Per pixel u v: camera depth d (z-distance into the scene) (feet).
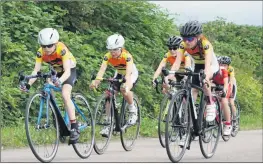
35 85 78.48
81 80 86.22
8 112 74.69
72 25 97.09
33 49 84.43
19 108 77.36
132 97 57.93
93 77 57.26
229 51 151.53
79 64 85.05
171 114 46.91
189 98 48.75
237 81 131.54
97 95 86.53
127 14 105.19
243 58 156.97
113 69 90.53
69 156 51.96
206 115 51.26
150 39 107.76
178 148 48.65
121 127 57.11
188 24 48.98
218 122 55.47
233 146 66.90
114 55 55.98
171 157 46.91
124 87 55.42
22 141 59.21
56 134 47.24
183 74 48.44
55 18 92.84
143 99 95.55
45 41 45.88
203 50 49.67
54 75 45.29
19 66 80.38
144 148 60.95
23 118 76.43
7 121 73.56
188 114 48.78
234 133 80.89
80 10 96.68
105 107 55.47
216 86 68.54
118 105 57.00
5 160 47.47
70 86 48.24
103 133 55.06
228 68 78.43
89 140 52.49
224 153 59.00
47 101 45.88
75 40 89.35
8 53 79.92
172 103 46.03
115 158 51.67
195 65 51.96
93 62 88.79
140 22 107.24
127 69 56.03
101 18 102.78
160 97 99.96
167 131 45.98
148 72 99.66
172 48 65.51
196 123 49.73
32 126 47.93
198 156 55.52
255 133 88.17
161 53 105.60
